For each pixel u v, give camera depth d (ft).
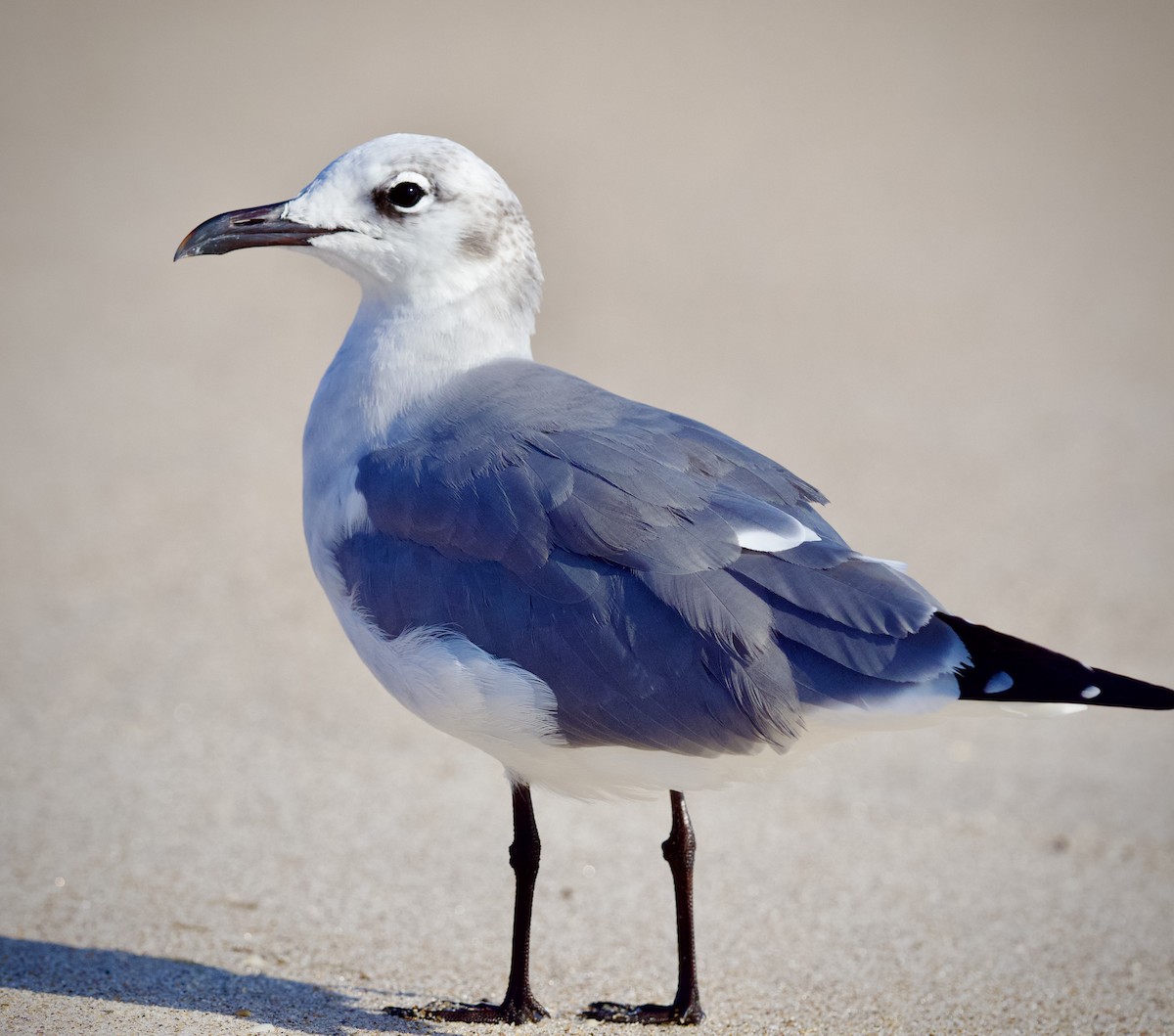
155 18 158.71
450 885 33.94
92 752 39.60
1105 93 132.05
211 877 33.55
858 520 55.93
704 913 33.04
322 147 109.40
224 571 51.90
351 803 37.81
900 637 23.44
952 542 54.60
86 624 47.42
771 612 23.99
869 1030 27.66
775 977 29.91
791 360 74.18
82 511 55.83
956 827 37.91
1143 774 41.16
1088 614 49.37
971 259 91.20
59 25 153.69
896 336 78.23
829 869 35.42
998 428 65.87
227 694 43.60
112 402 67.21
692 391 68.74
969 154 115.03
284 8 165.37
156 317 79.87
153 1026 24.82
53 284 83.87
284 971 28.99
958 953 31.37
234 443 63.26
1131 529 56.29
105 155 108.99
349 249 28.48
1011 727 44.21
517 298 29.17
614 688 24.35
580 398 26.96
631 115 124.06
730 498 24.86
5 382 68.95
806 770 41.16
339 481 27.61
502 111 123.13
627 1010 27.78
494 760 41.01
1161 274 88.22
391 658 25.84
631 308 81.46
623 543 24.53
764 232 96.68
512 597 24.89
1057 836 37.52
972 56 146.72
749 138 119.24
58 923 30.73
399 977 29.25
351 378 28.50
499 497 25.26
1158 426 66.54
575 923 32.37
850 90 134.82
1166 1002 29.43
